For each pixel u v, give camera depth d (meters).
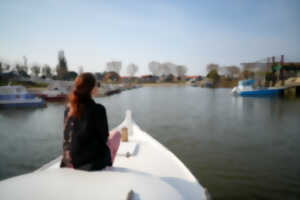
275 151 7.96
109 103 26.70
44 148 8.86
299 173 6.09
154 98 34.03
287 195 5.02
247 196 5.00
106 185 1.58
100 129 1.90
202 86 84.62
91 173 1.76
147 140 5.02
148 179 1.77
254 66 46.81
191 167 6.56
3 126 13.33
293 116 15.86
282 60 42.16
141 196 1.52
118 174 1.75
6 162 7.39
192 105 23.50
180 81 131.38
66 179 1.64
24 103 21.81
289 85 36.72
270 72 44.09
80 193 1.48
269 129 11.62
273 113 17.36
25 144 9.39
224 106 22.36
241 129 11.64
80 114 1.83
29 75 71.12
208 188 5.34
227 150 8.08
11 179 1.63
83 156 1.83
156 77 139.38
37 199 1.41
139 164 3.57
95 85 1.95
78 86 1.85
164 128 11.89
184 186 2.83
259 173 6.12
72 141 1.86
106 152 2.01
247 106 22.25
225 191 5.20
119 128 5.62
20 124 13.95
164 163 3.62
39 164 7.26
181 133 10.73
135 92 52.81
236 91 37.44
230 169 6.40
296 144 8.82
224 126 12.38
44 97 27.88
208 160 7.09
